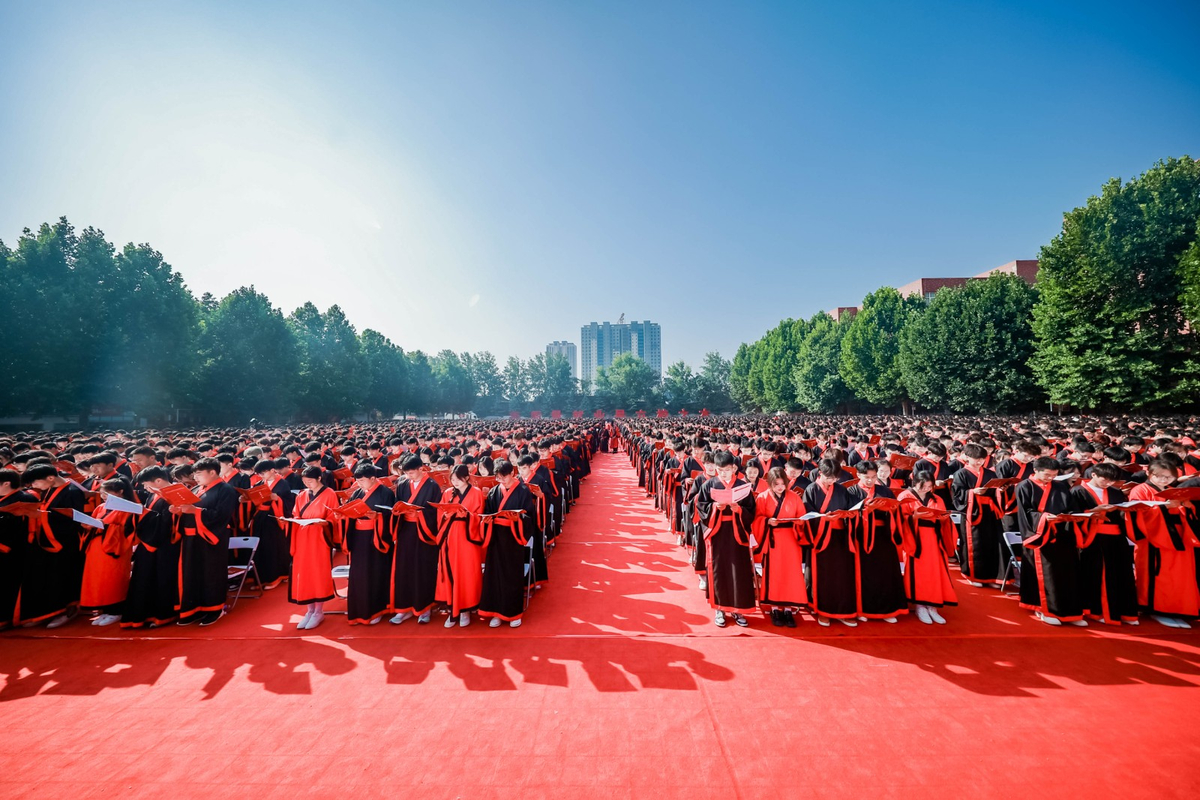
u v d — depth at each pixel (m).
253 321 43.44
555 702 4.01
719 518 5.52
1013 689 4.12
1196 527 5.24
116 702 4.07
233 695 4.16
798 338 63.41
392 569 5.83
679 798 2.97
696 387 89.19
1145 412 23.61
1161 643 4.91
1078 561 5.41
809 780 3.11
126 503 5.32
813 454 10.56
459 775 3.19
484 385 99.88
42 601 5.53
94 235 32.72
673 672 4.48
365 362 59.81
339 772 3.22
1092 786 3.02
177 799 3.01
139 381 33.34
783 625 5.47
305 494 5.89
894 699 4.00
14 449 10.21
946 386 33.50
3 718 3.86
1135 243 22.66
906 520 5.51
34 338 27.94
